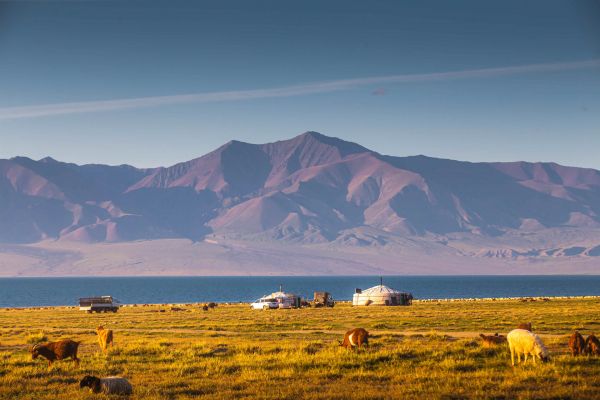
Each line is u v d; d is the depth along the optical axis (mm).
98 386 61188
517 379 63469
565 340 95250
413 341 101688
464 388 60781
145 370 74875
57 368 75625
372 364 75812
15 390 63031
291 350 88500
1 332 140125
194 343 99250
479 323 143125
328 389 61969
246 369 72812
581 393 57406
